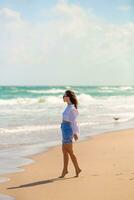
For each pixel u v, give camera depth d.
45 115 27.34
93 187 8.14
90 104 43.31
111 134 17.83
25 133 17.91
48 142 15.43
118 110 33.94
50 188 8.26
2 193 7.91
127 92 83.88
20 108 35.50
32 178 9.29
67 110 9.39
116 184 8.24
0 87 79.81
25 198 7.52
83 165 10.62
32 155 12.59
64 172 9.38
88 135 17.45
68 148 9.34
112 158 11.59
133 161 10.95
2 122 22.23
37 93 63.41
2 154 12.72
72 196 7.56
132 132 18.66
